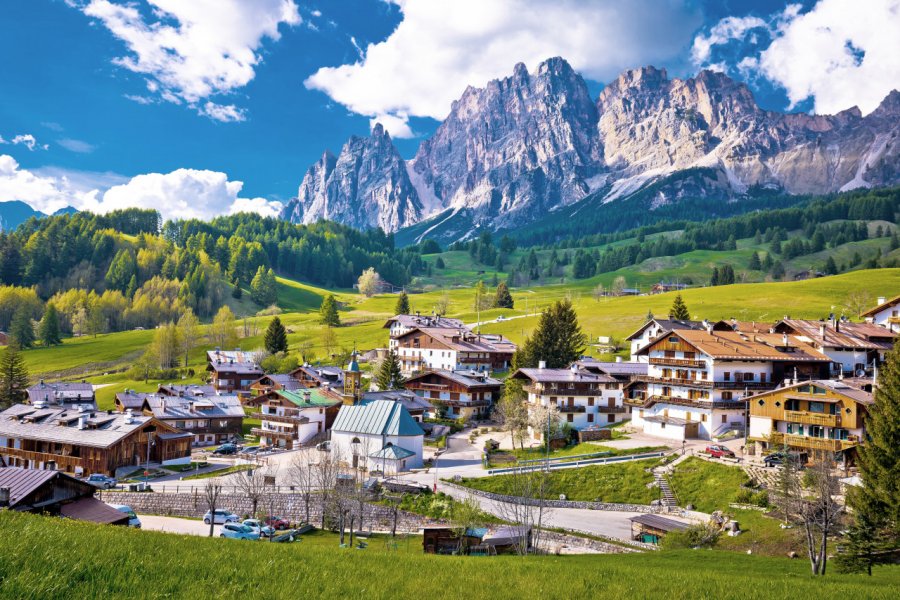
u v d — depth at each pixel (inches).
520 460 3814.0
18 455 4097.0
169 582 623.8
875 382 3393.2
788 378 4197.8
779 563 2081.7
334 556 911.0
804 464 3157.0
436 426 4817.9
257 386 6146.7
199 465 4069.9
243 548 887.1
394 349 7204.7
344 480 3142.2
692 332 4357.8
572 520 2901.1
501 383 5521.7
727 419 3939.5
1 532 733.9
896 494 1916.8
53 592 552.1
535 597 724.0
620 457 3535.9
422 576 804.0
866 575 1785.2
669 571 1100.5
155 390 6875.0
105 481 3533.5
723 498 2933.1
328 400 5000.0
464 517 2578.7
